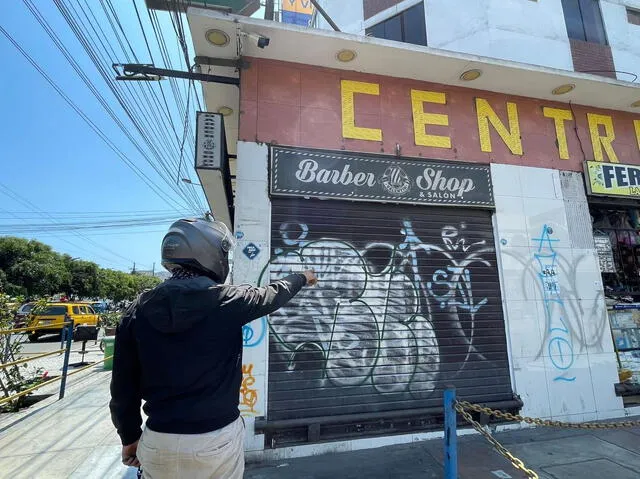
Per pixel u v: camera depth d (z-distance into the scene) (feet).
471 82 18.60
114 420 5.52
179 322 5.20
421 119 18.01
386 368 15.39
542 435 15.55
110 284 128.36
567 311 17.95
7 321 22.27
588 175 19.69
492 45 31.60
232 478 5.32
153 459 5.00
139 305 5.58
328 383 14.70
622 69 35.63
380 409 14.92
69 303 63.57
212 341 5.37
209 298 5.45
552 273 18.16
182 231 5.96
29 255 91.97
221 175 15.55
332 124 16.79
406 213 16.98
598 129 20.89
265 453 13.47
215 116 15.62
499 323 17.07
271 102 16.26
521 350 16.97
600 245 20.07
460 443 14.78
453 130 18.37
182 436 4.98
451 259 17.10
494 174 18.39
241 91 16.06
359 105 17.31
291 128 16.26
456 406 10.73
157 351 5.23
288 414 14.02
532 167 19.07
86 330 36.29
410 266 16.52
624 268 20.84
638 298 20.76
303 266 15.39
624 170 20.43
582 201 19.51
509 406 16.03
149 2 14.46
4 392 21.26
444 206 17.29
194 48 15.61
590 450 14.01
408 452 13.94
